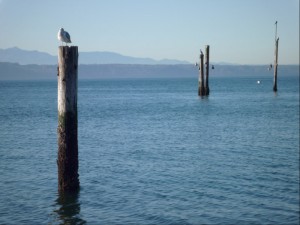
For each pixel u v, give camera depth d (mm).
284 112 51812
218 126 38594
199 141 29812
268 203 15883
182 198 16500
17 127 38938
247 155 24781
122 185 18281
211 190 17531
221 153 25375
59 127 15742
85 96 99125
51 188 17891
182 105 64375
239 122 41688
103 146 27969
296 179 19203
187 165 22094
